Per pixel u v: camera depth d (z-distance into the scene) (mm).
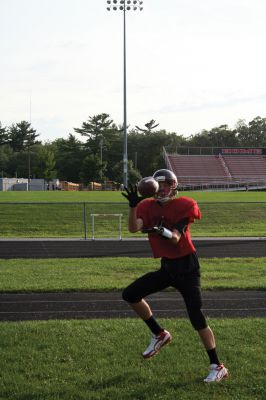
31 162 106625
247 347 5992
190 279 5258
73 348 5961
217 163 72625
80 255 16734
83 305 8867
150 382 5000
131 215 5227
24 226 26609
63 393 4727
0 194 42125
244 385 4930
